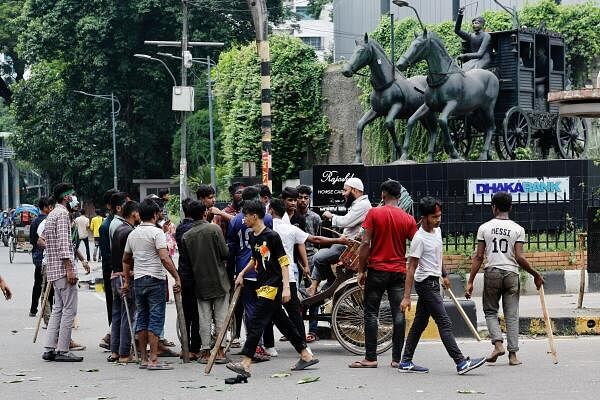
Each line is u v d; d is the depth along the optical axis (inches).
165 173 2593.5
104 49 2374.5
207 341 541.6
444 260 808.9
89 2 2388.0
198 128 2288.4
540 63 1003.3
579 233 756.6
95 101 2466.8
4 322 764.6
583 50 1298.0
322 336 635.5
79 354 593.3
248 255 546.0
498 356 509.4
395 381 466.3
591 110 643.5
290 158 1529.3
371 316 508.1
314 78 1510.8
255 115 1593.3
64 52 2484.0
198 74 2358.5
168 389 460.4
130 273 542.6
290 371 505.4
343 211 821.2
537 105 992.9
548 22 1288.1
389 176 903.1
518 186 888.9
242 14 2364.7
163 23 2358.5
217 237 539.2
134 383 480.4
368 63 935.7
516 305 507.5
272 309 486.3
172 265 525.3
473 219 864.9
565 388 438.3
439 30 1278.3
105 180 2527.1
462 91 907.4
